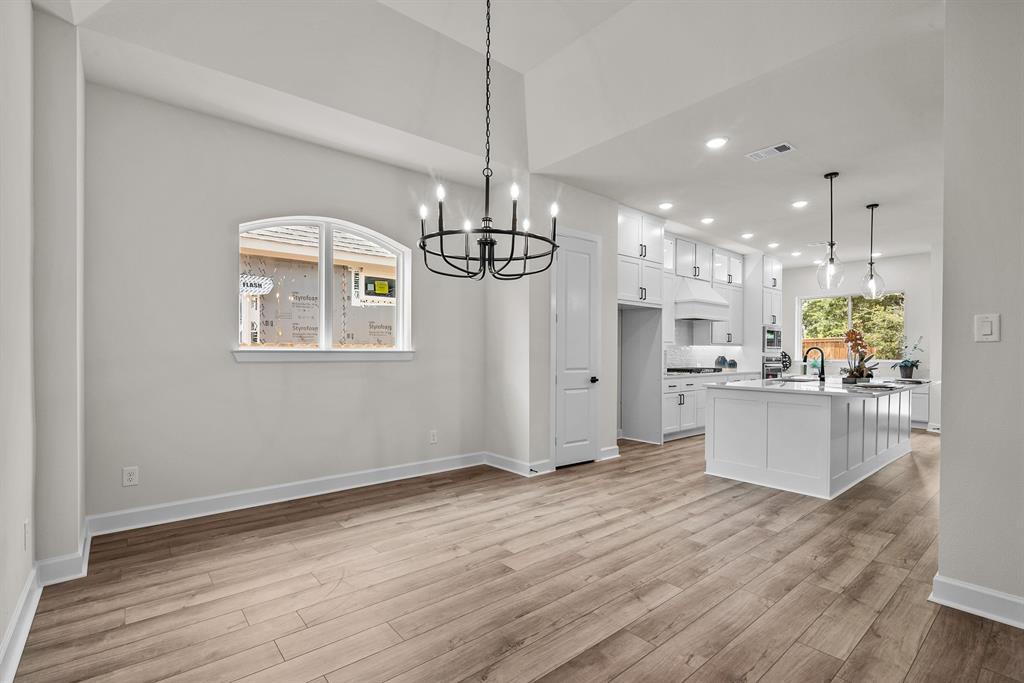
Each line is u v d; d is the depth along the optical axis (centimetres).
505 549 271
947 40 213
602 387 491
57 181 229
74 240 232
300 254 369
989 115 204
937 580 217
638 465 467
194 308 314
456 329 446
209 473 321
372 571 244
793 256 775
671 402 596
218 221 323
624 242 530
